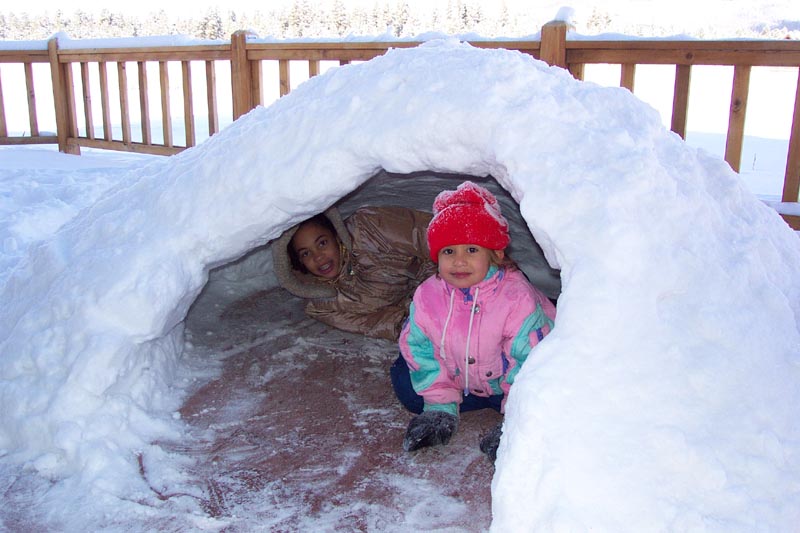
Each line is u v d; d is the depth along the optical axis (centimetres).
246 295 395
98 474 222
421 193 366
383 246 348
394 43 575
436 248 239
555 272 404
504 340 247
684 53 462
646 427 175
